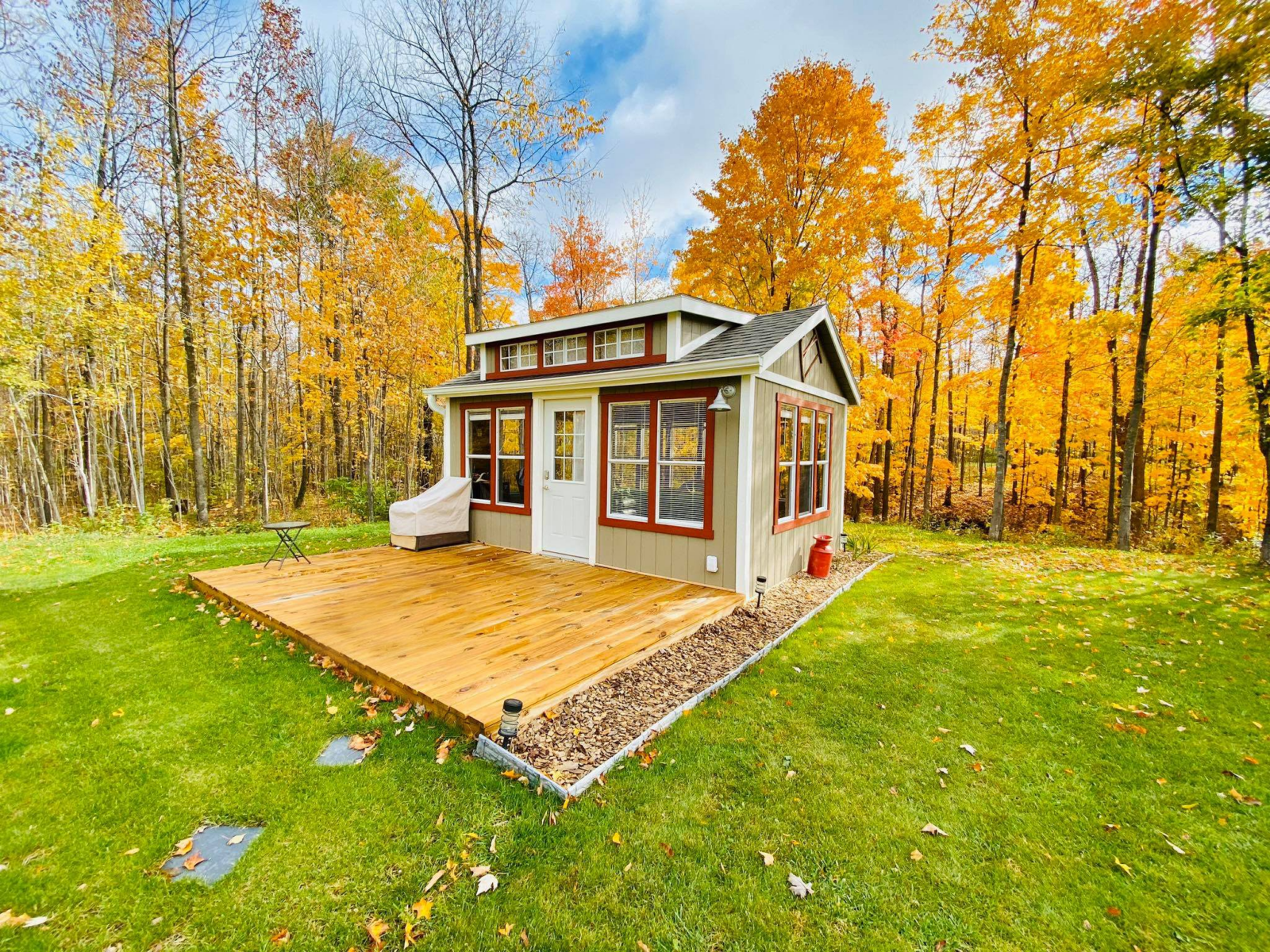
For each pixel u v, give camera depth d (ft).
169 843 6.86
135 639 13.64
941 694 11.63
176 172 33.17
